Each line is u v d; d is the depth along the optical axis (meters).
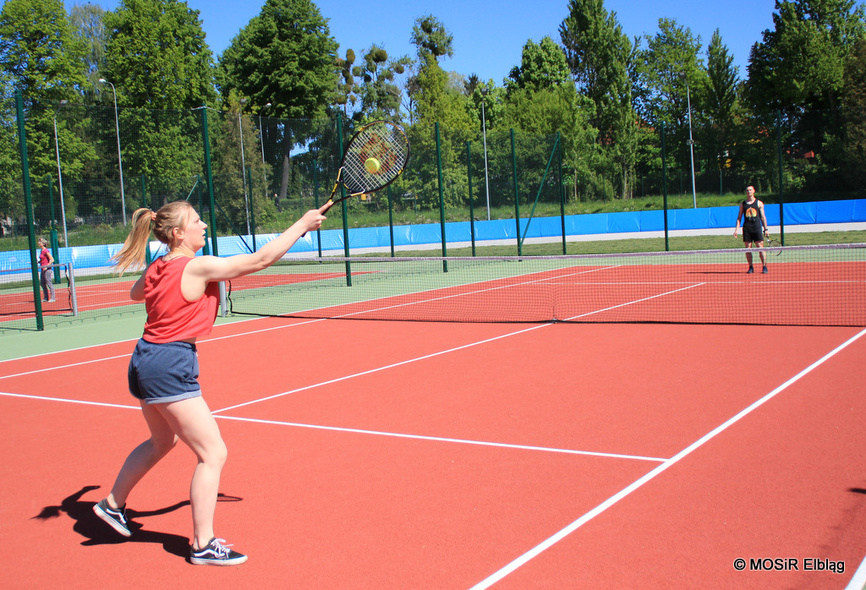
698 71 64.12
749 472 4.44
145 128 26.31
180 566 3.67
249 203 25.30
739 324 9.91
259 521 4.11
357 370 8.16
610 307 12.37
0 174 24.95
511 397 6.59
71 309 16.59
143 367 3.56
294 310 14.39
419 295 15.97
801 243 23.11
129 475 3.93
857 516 3.76
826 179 38.88
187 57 48.16
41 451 5.74
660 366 7.56
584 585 3.21
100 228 26.72
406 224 32.56
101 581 3.53
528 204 31.20
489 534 3.77
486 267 22.55
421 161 31.67
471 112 63.88
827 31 50.22
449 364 8.25
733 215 32.59
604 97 60.81
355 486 4.58
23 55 41.88
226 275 3.60
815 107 50.62
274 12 49.28
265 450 5.42
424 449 5.24
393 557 3.58
